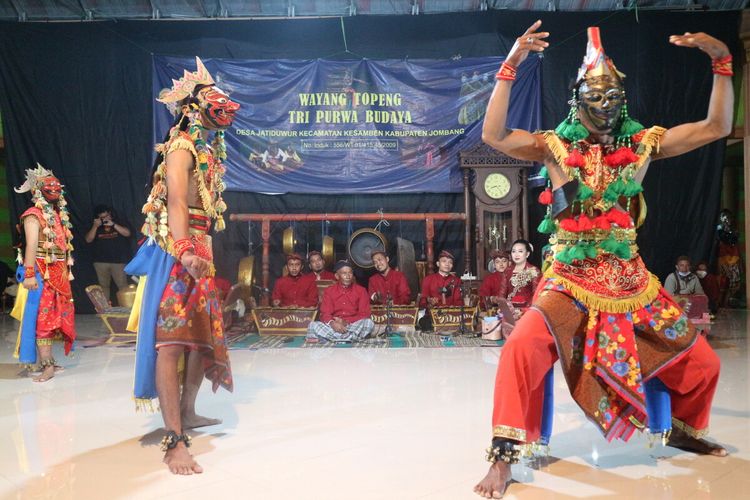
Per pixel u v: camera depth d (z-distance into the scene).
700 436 2.55
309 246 8.16
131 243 8.09
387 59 7.80
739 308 9.22
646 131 2.51
